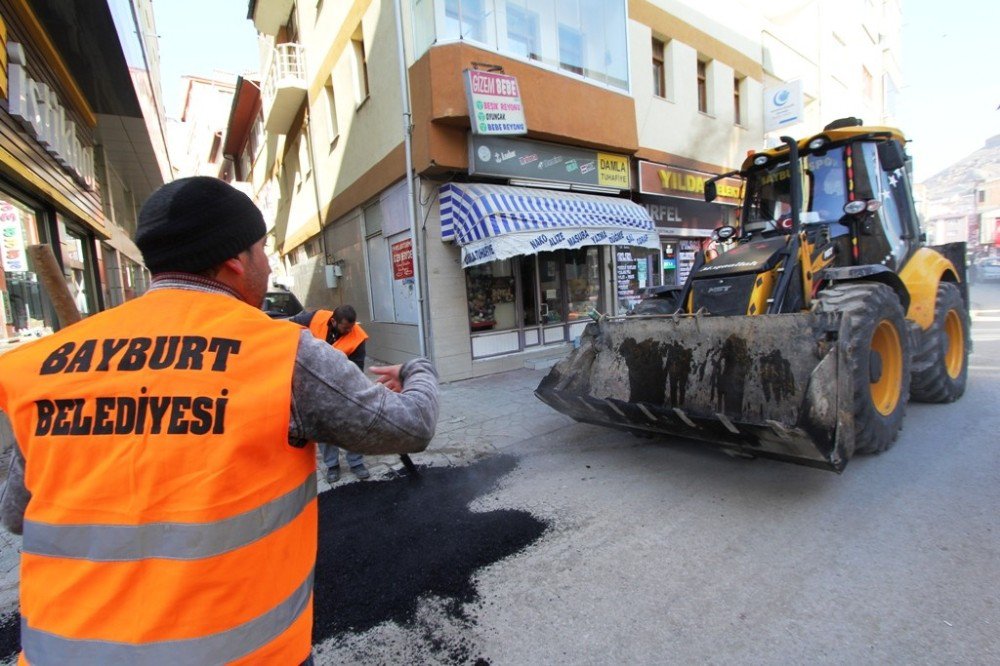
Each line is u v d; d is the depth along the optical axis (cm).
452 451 489
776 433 303
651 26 1008
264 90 1612
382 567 297
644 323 402
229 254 111
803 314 324
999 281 2478
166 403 94
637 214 896
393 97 798
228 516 93
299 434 104
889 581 255
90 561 91
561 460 452
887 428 389
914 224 565
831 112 1675
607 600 256
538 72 780
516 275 880
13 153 505
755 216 542
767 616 237
